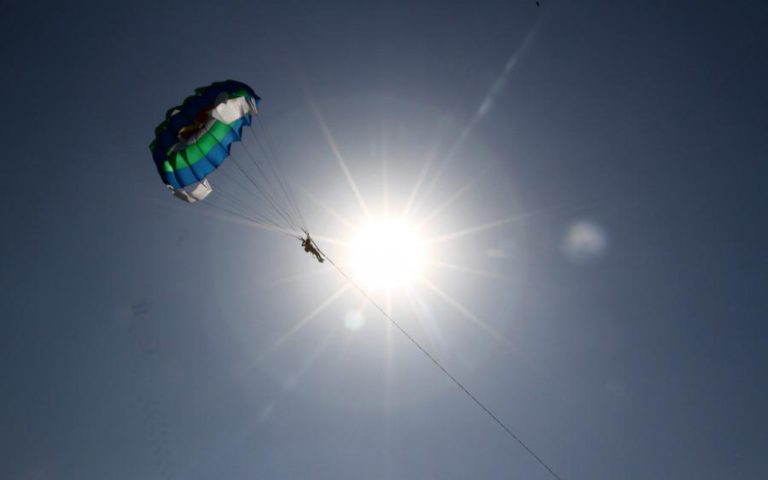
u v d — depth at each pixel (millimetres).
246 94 16438
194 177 16969
